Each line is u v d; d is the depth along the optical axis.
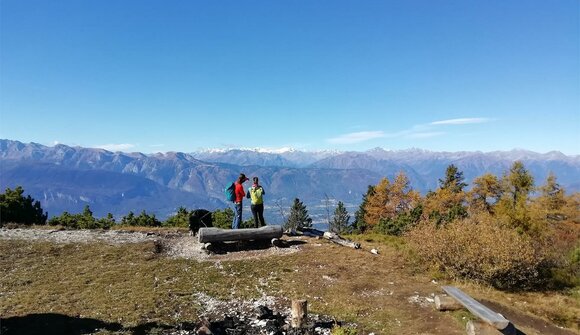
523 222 28.80
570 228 45.94
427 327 11.33
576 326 13.14
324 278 15.80
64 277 14.91
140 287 13.89
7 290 13.48
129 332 10.26
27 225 25.05
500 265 15.80
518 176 55.16
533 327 12.57
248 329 10.79
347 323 11.63
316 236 22.88
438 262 17.06
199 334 10.04
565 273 17.91
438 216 36.00
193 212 22.50
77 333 10.15
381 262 18.22
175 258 17.81
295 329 10.77
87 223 25.94
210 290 14.02
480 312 11.13
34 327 10.42
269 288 14.55
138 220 30.39
